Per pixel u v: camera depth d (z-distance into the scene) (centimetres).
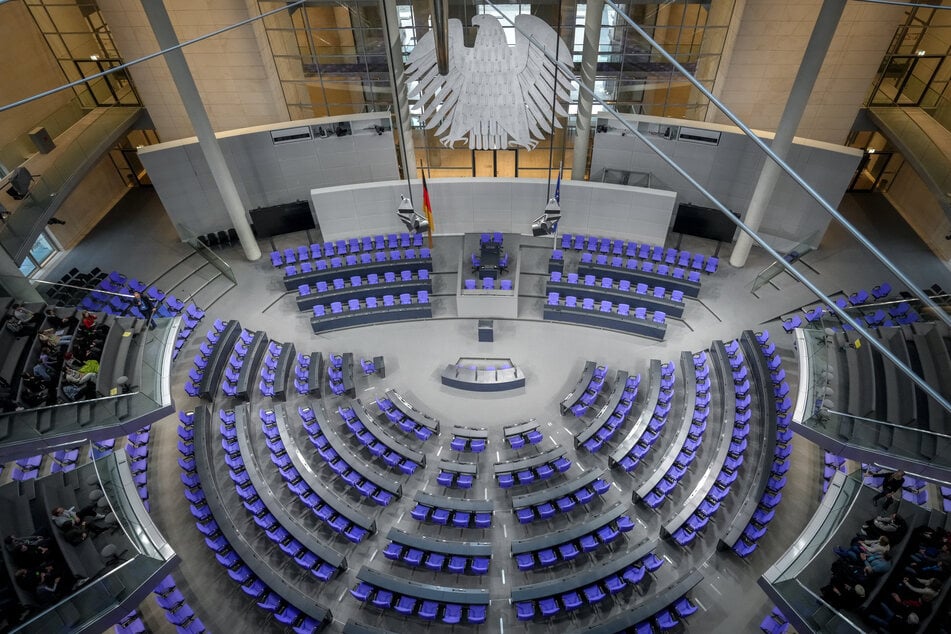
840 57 2020
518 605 1298
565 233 2334
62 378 1384
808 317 1881
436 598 1281
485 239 2248
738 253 2147
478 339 1989
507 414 1753
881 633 1055
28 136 1923
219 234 2345
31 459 1447
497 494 1558
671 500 1515
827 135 2227
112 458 1356
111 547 1175
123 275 2189
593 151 2305
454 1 2048
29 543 1152
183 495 1552
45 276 2156
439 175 2612
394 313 2048
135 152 2631
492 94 2061
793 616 1075
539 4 2066
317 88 2364
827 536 1209
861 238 468
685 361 1805
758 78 2134
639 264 2180
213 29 2119
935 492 1335
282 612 1285
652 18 2108
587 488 1519
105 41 2248
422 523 1504
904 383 1342
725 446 1552
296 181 2370
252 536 1474
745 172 2133
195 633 1262
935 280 2031
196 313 1981
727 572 1377
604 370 1817
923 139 1923
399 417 1697
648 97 2327
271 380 1803
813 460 1591
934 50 2088
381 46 2230
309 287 2134
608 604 1334
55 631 1023
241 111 2361
